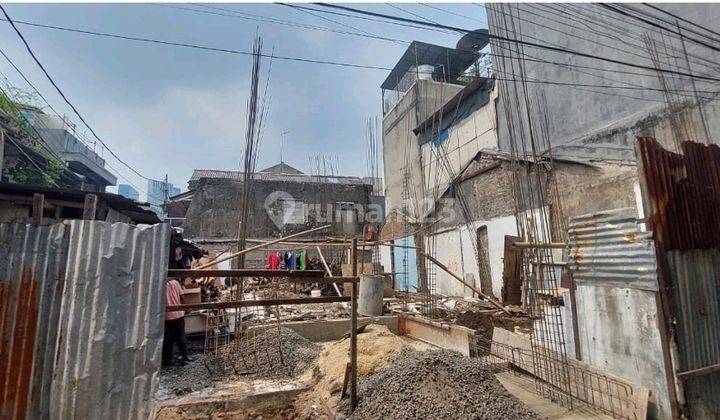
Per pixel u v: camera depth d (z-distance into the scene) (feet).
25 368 11.84
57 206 22.33
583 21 43.45
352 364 14.53
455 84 74.18
